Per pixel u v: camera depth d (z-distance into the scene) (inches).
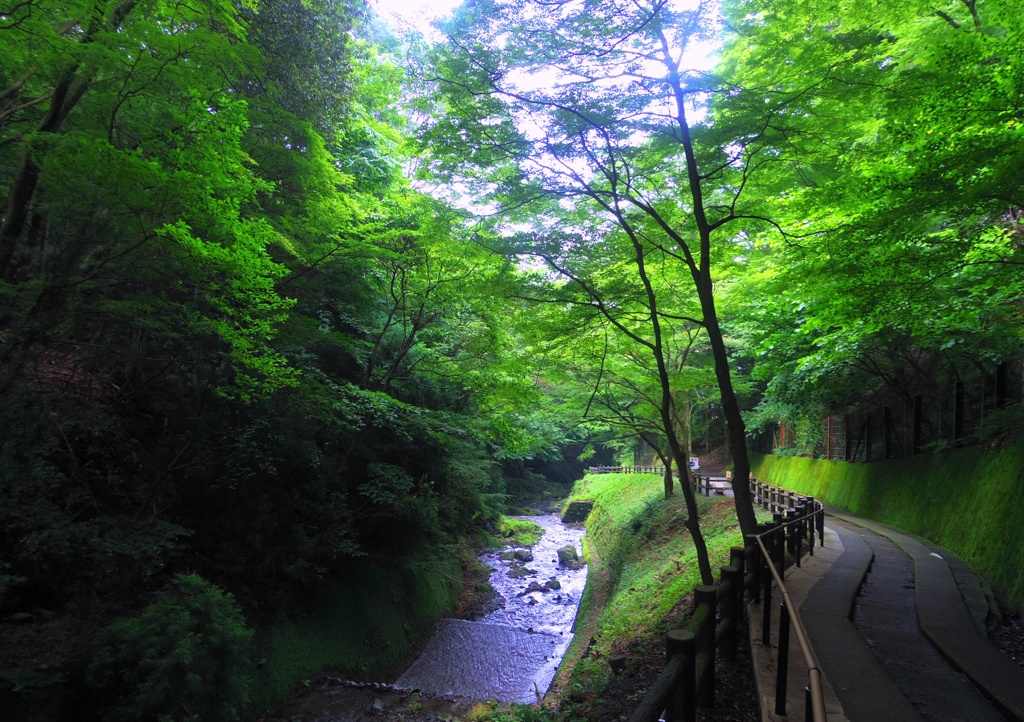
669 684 116.9
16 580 260.5
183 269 294.7
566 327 386.6
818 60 277.9
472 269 484.4
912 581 336.8
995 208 259.8
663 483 946.7
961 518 420.2
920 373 574.6
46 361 337.4
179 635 259.6
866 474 677.9
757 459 1174.3
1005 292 345.4
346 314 542.9
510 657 486.9
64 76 273.6
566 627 557.3
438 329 581.0
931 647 231.0
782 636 162.4
